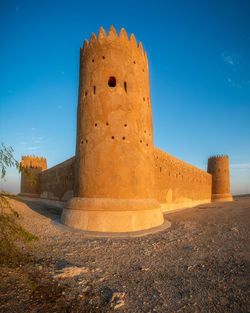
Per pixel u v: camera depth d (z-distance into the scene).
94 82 10.39
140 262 5.40
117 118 9.97
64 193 18.34
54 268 4.84
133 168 9.80
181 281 4.34
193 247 6.47
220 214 12.37
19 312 3.11
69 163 17.69
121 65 10.53
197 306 3.49
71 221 9.34
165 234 8.20
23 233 4.30
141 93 11.01
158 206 10.31
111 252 6.12
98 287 4.11
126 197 9.38
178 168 19.22
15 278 4.14
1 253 5.03
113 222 8.63
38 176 26.41
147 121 11.12
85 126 10.30
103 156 9.63
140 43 11.70
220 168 31.30
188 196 21.16
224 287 3.99
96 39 10.81
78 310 3.35
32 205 16.72
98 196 9.34
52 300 3.54
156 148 15.41
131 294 3.88
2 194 4.18
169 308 3.46
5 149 3.84
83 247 6.53
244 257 5.28
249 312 3.23
